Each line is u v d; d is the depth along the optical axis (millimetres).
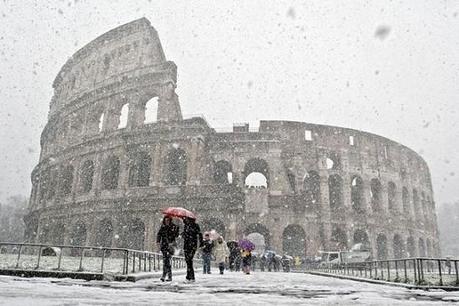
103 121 51875
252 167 52125
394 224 53312
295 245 52875
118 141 48438
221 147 48719
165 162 45312
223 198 42250
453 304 6914
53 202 52656
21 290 7371
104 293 7605
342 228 48844
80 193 49625
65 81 64812
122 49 55594
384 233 51656
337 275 22266
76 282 11484
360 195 53031
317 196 53094
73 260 26047
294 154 50969
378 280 15758
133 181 46562
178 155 48375
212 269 30344
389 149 57750
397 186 56344
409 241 56500
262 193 45406
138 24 55188
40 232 53062
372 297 8516
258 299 7297
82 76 60188
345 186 51344
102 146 49781
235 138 49000
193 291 9062
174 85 50125
